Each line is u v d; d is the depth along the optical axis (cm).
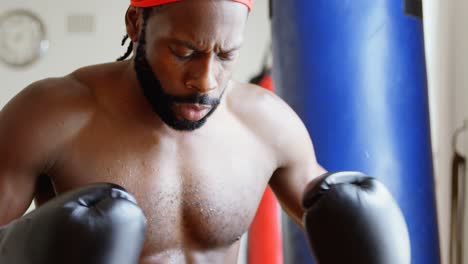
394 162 200
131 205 110
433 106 297
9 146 125
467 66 287
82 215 105
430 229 206
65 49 389
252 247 280
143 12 123
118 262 105
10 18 389
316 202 129
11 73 389
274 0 211
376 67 201
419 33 210
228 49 117
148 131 132
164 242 132
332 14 202
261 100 147
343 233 124
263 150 144
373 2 203
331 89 200
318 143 199
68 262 102
